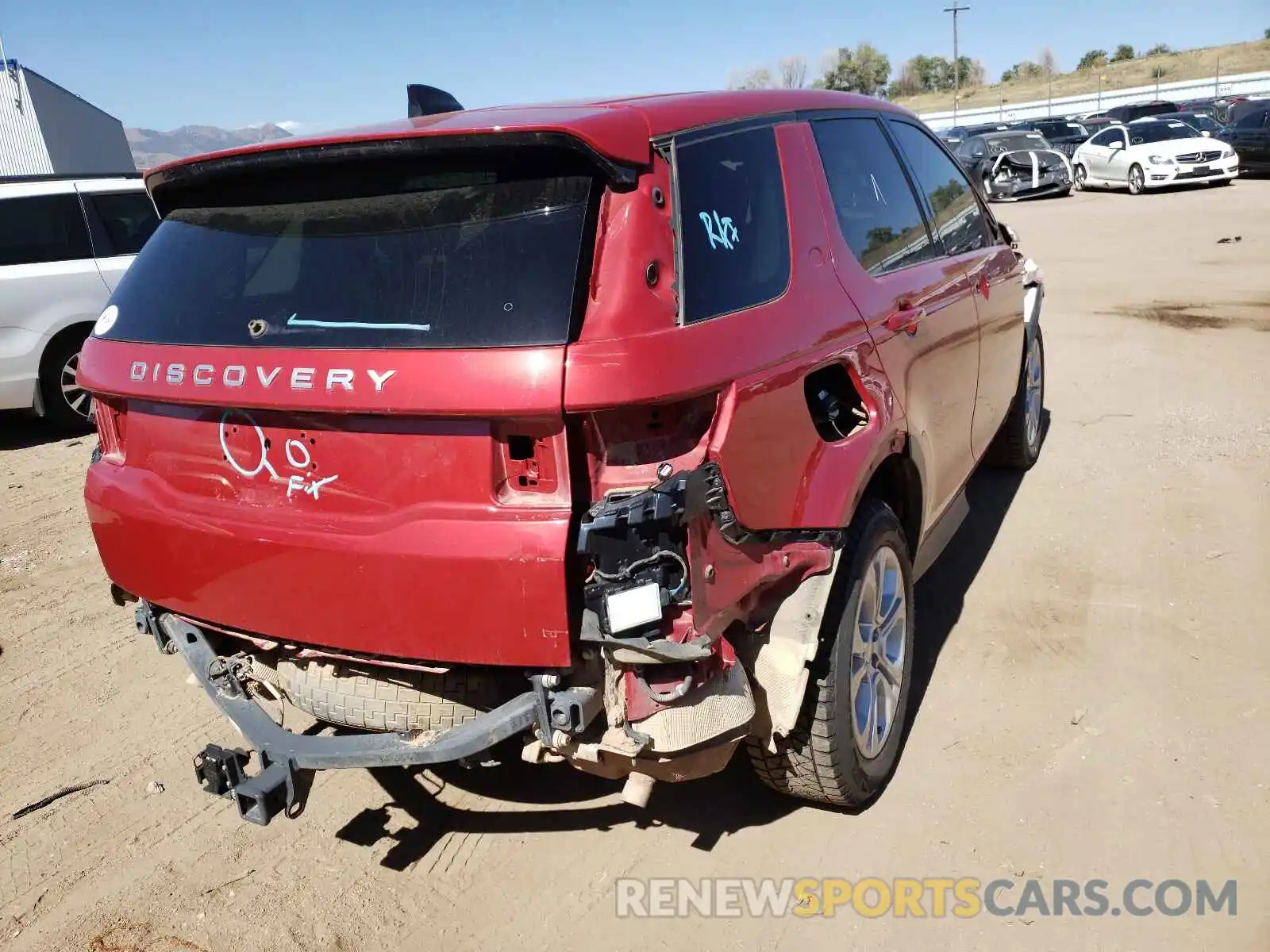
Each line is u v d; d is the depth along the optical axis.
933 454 3.56
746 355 2.44
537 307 2.19
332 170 2.47
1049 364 7.96
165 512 2.66
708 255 2.47
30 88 28.62
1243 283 10.58
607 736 2.34
